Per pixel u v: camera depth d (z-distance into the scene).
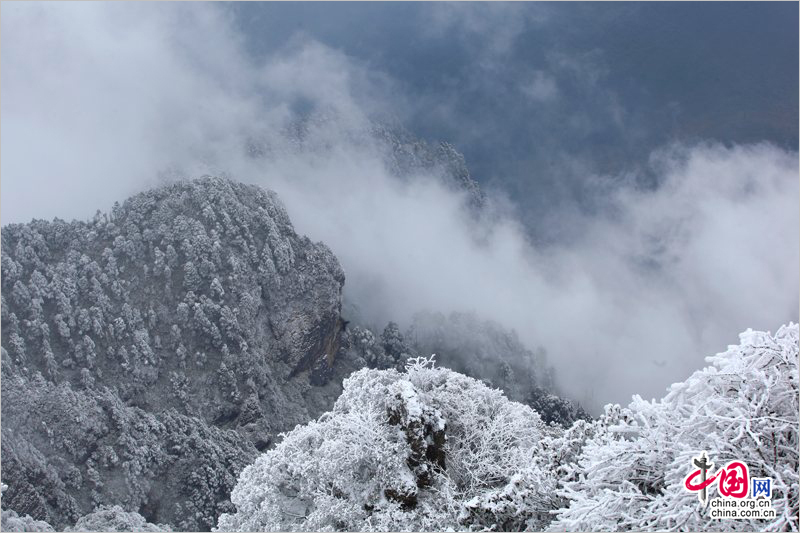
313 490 18.45
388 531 16.69
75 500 57.09
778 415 11.70
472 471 18.42
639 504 11.79
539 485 15.55
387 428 18.19
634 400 12.73
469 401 20.03
